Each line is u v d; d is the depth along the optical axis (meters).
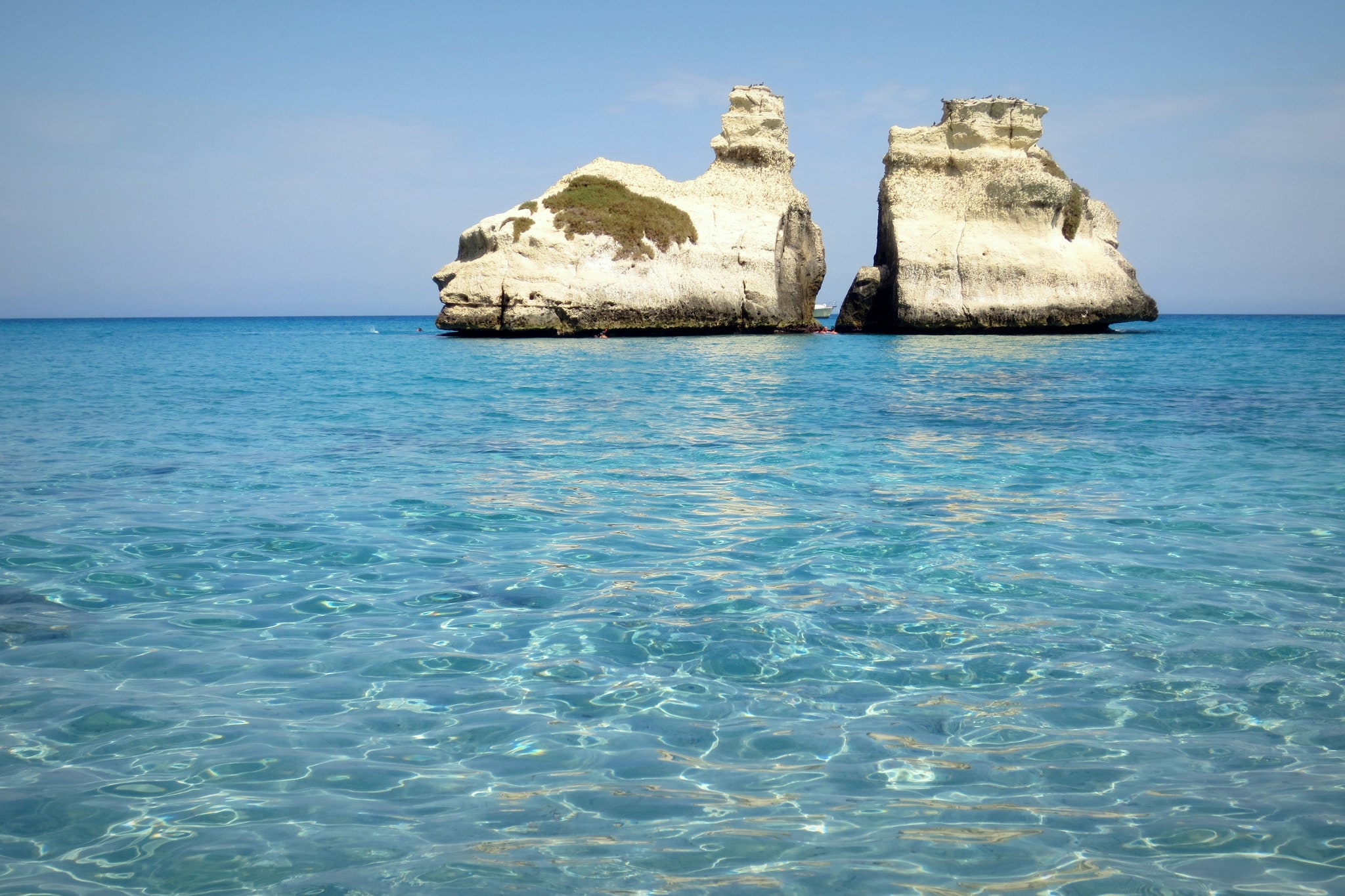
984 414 19.06
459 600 7.38
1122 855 3.98
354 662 6.09
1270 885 3.77
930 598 7.39
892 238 56.59
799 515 10.23
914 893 3.71
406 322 182.62
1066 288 53.84
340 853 3.97
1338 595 7.40
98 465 13.24
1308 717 5.26
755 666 6.05
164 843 4.04
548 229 53.28
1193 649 6.28
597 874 3.84
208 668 5.96
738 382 26.97
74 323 163.88
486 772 4.68
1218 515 10.17
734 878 3.81
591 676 5.88
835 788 4.53
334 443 15.34
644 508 10.59
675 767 4.73
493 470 12.94
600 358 37.88
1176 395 22.88
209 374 30.98
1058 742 4.98
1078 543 9.02
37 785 4.50
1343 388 24.34
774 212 58.38
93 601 7.30
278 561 8.45
